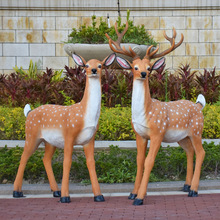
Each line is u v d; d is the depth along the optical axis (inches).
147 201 251.3
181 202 247.1
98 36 434.6
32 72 535.2
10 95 412.2
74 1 579.2
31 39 586.6
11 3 581.9
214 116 351.3
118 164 308.7
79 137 253.4
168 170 316.2
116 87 400.2
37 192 281.1
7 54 587.2
